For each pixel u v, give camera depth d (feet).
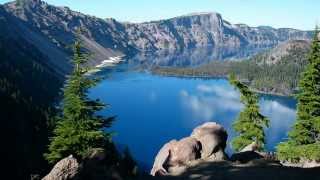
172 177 104.58
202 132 126.31
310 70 136.15
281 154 137.18
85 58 105.40
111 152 100.68
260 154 128.06
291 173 99.50
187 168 110.73
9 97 450.30
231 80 160.25
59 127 103.04
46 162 319.06
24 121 397.39
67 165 81.30
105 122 107.55
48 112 467.52
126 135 572.92
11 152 312.29
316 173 98.32
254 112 156.66
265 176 97.91
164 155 118.21
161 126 633.20
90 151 94.58
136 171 102.89
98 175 85.61
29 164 309.22
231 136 515.09
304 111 137.59
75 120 103.24
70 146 101.45
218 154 121.19
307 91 136.67
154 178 103.76
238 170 104.58
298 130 137.28
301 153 132.57
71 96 103.24
